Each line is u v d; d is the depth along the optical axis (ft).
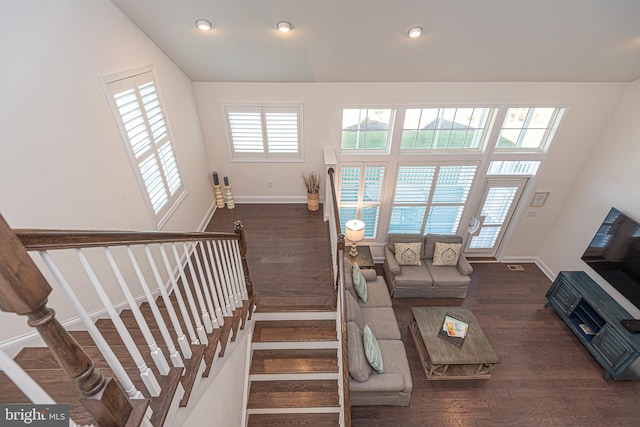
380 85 14.71
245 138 16.15
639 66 12.24
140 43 10.08
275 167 17.11
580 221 16.71
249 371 10.15
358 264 16.74
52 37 6.70
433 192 17.78
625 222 13.89
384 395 11.54
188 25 9.87
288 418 9.67
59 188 6.84
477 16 9.32
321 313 11.45
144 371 4.39
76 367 3.01
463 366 13.08
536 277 18.70
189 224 13.88
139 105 9.86
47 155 6.53
